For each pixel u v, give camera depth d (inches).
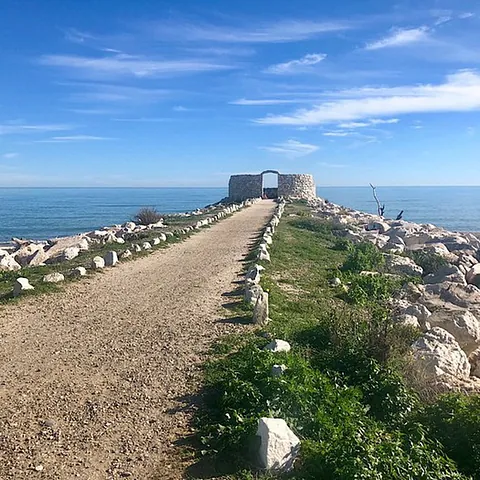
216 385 438.0
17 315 653.9
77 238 1521.9
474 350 617.9
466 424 359.6
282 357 464.1
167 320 639.8
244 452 339.3
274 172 3307.1
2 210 5369.1
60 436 365.7
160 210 5098.4
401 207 5925.2
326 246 1425.9
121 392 434.6
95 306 703.1
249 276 861.2
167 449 350.6
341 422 356.8
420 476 292.5
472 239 1733.5
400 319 624.1
